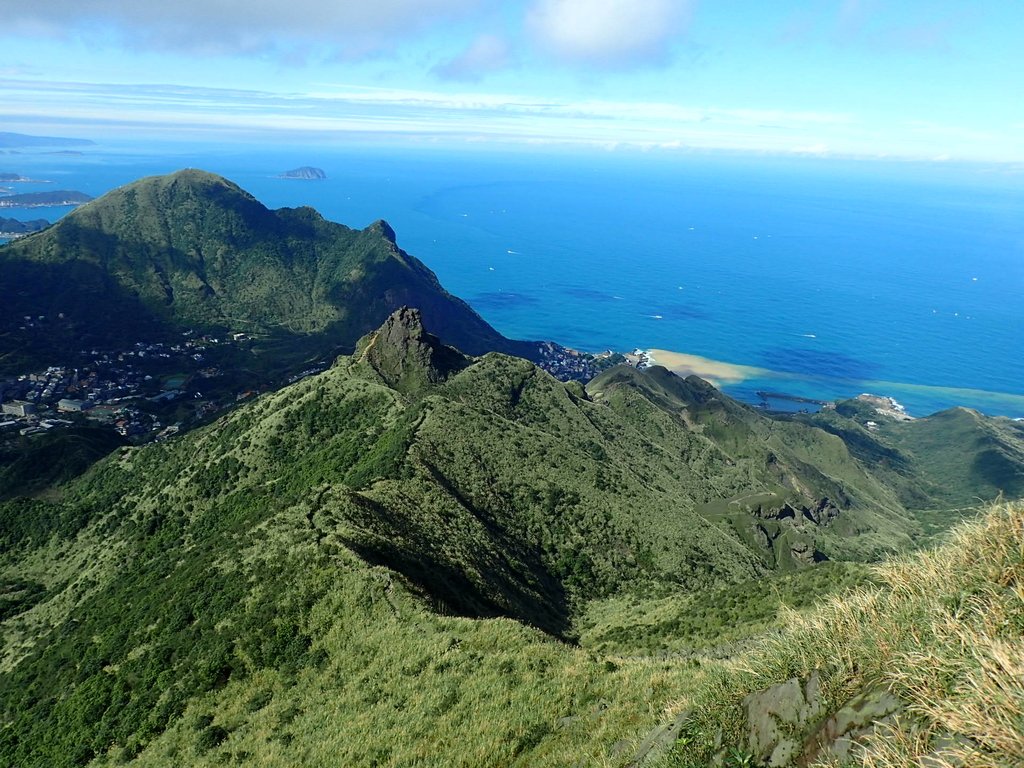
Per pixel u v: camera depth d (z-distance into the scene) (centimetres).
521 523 8244
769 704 964
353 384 11100
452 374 13300
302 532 4981
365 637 3619
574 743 1911
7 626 8000
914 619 879
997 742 614
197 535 8694
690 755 1045
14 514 10806
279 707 3306
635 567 8181
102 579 8425
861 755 751
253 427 10781
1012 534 888
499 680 2739
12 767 4022
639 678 2248
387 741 2566
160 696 3825
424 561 5091
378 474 7419
